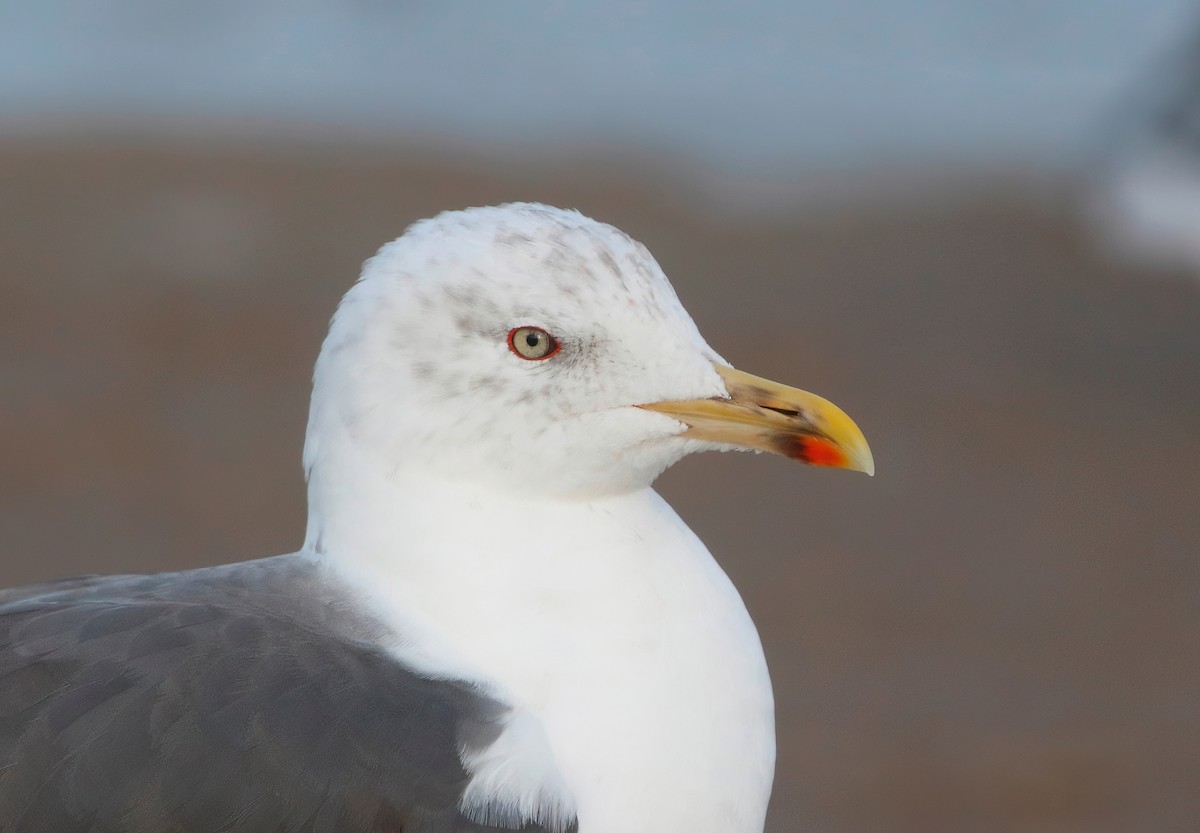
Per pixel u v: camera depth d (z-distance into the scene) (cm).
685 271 2114
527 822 545
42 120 2495
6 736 529
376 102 2652
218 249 2078
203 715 537
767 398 608
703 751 575
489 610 580
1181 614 1380
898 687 1257
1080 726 1215
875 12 2906
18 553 1395
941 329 1966
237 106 2600
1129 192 2141
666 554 600
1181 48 2230
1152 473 1636
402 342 583
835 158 2503
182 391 1716
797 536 1493
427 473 588
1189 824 1109
